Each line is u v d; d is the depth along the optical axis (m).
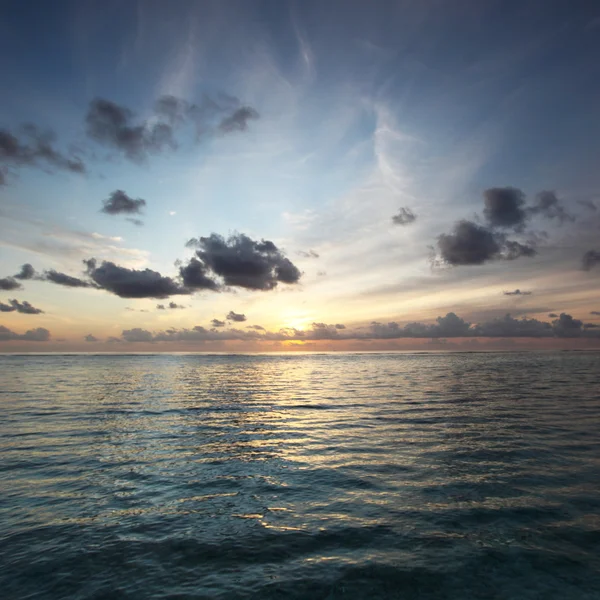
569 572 6.38
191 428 18.30
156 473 11.70
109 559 6.93
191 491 10.25
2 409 23.77
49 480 11.07
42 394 31.83
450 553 7.03
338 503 9.39
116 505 9.34
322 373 62.88
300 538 7.66
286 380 48.41
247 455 13.64
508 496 9.61
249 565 6.72
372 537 7.68
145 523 8.38
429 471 11.59
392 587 6.05
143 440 15.89
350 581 6.22
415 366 82.25
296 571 6.52
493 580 6.19
